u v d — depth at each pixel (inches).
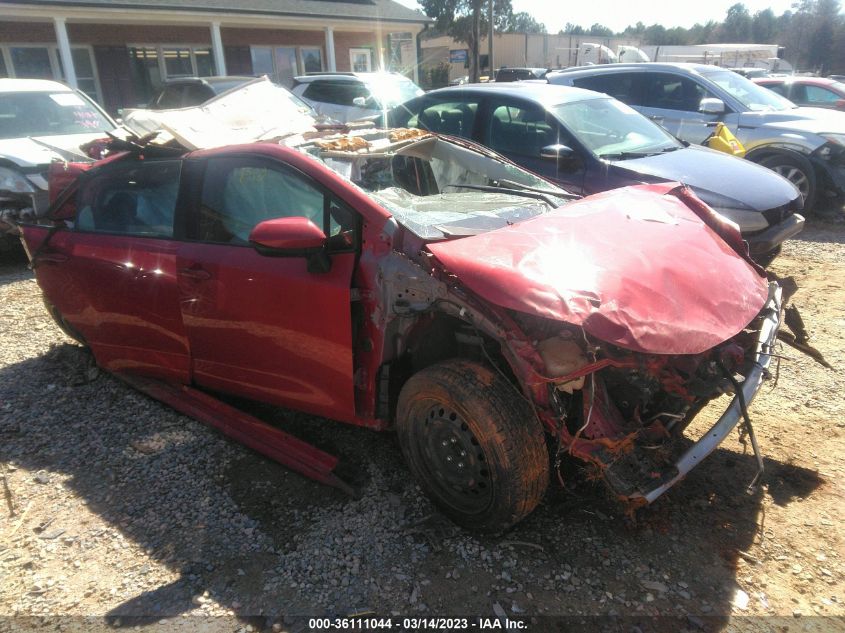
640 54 550.9
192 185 133.4
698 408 111.2
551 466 120.9
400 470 127.4
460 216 128.4
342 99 482.9
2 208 267.1
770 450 132.4
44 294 172.2
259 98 163.6
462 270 98.0
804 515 112.4
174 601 95.7
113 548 107.5
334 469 124.6
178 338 140.2
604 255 108.6
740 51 1032.2
